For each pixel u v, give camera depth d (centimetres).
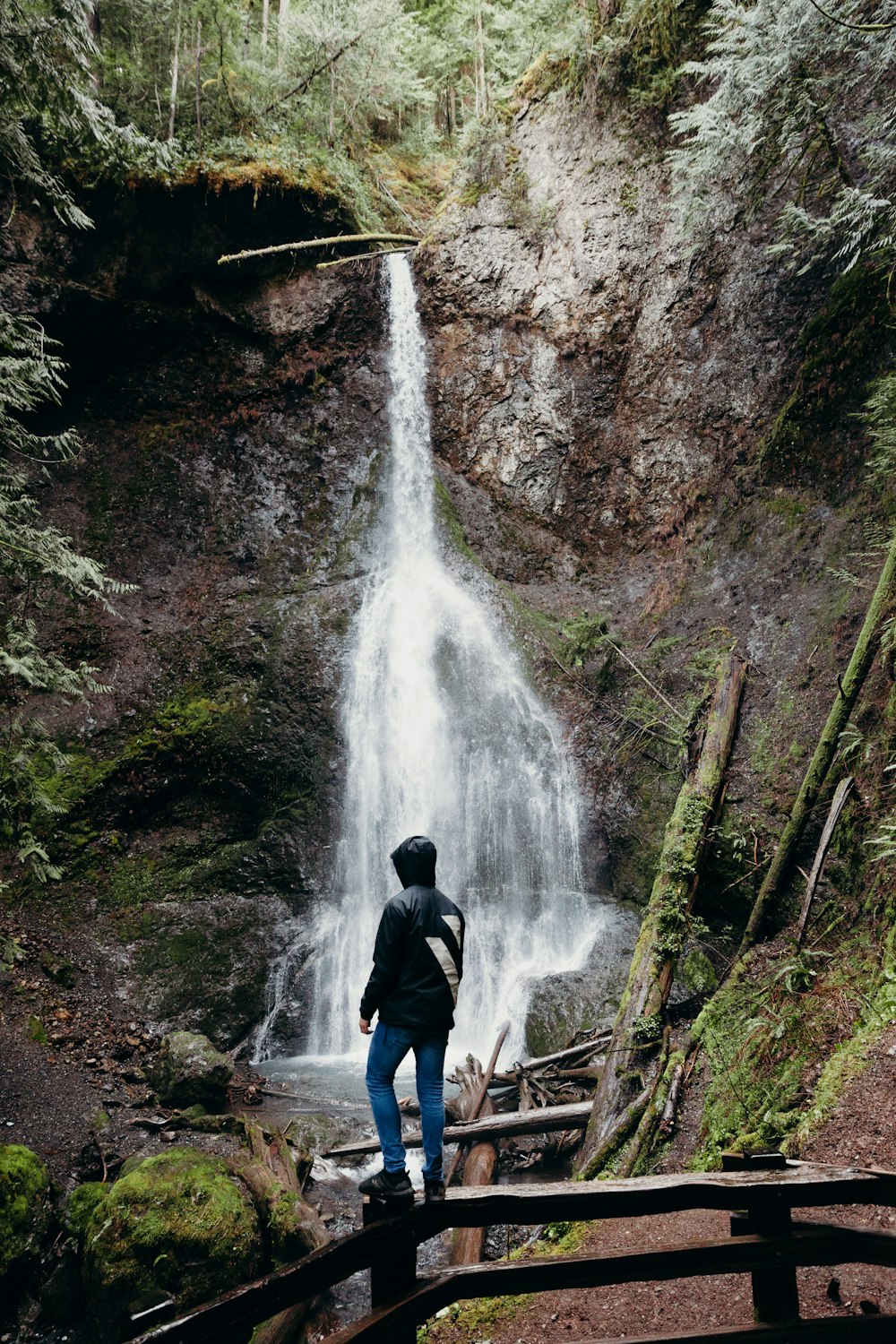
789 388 1347
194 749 1380
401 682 1464
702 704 1172
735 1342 361
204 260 1606
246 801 1376
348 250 1755
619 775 1300
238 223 1620
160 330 1597
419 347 1811
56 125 987
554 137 1744
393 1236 356
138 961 1174
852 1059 648
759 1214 371
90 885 1245
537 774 1355
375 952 403
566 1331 498
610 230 1630
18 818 841
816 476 1270
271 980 1210
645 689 1316
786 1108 649
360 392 1769
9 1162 727
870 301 1202
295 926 1272
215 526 1627
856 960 768
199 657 1475
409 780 1409
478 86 2086
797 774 1010
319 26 1762
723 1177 375
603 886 1267
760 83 941
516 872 1315
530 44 1875
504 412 1731
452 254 1792
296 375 1719
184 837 1346
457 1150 825
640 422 1577
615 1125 752
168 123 1583
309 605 1523
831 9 855
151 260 1553
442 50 2200
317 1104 980
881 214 964
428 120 2184
